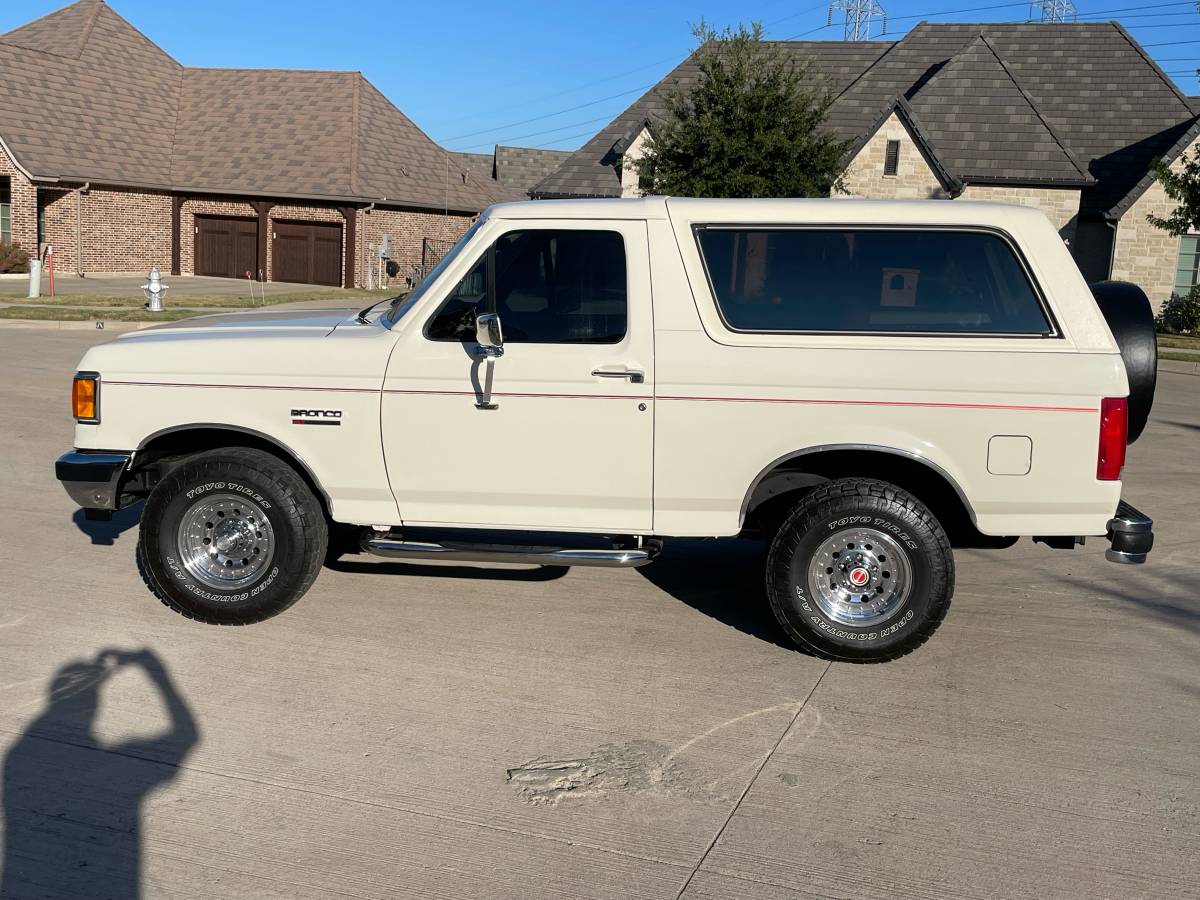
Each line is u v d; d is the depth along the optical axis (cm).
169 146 3597
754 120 2234
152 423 566
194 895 342
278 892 345
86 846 368
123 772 418
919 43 3334
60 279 3192
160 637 556
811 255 531
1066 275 519
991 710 494
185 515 562
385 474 556
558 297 540
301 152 3528
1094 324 517
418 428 549
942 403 518
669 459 536
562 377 535
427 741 450
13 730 449
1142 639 591
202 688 496
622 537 569
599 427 537
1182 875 365
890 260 527
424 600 625
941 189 2791
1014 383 514
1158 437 1236
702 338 530
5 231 3328
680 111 2327
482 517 558
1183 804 412
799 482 553
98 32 3688
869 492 525
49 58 3444
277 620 584
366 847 371
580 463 542
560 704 489
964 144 2909
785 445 528
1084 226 3011
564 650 555
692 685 514
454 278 545
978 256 524
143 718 464
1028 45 3341
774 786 420
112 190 3384
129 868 356
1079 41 3316
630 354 532
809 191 2236
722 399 528
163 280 3319
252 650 542
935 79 3028
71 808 391
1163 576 709
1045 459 517
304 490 562
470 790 411
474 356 541
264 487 554
